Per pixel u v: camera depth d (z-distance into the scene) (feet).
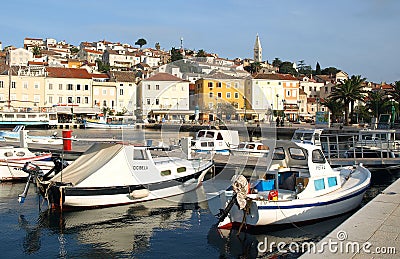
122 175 51.03
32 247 38.04
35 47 442.91
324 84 359.05
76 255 36.29
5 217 46.91
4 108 233.14
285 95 286.25
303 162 45.85
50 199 48.67
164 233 42.14
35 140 109.19
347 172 55.16
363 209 32.30
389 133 86.02
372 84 392.06
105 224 44.91
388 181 69.31
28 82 249.75
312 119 290.15
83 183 48.57
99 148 54.13
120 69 376.89
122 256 36.11
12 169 66.90
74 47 553.64
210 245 38.55
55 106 248.73
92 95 266.36
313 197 42.19
